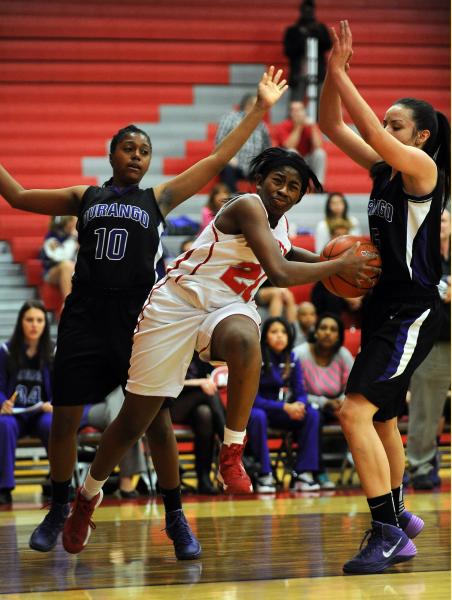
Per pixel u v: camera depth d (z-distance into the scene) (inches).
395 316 198.5
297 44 573.0
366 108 186.5
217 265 190.4
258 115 211.3
